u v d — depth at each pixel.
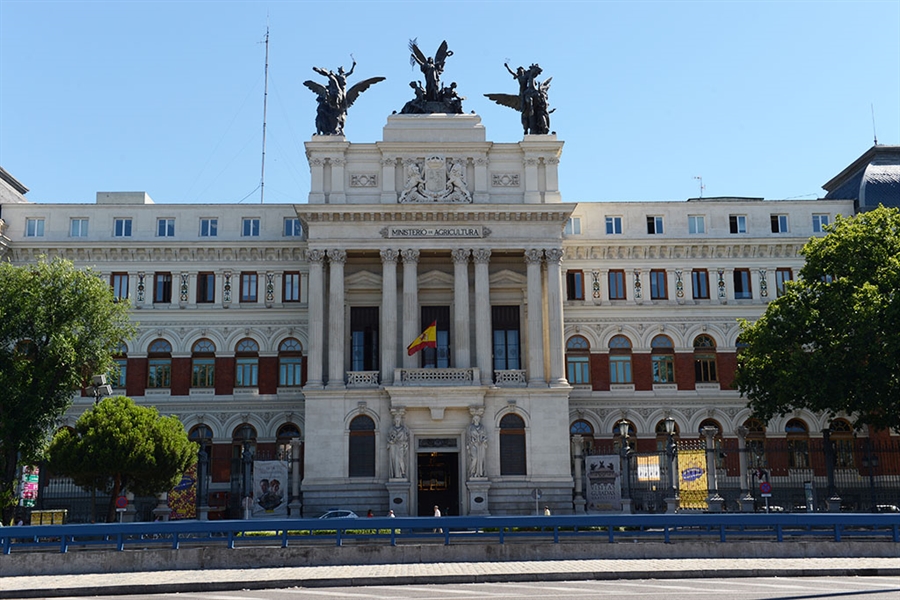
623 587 31.05
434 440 69.75
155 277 78.44
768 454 76.38
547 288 71.94
